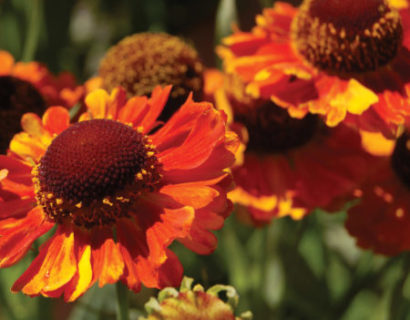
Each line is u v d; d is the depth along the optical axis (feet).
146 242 0.84
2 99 1.05
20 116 1.05
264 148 1.07
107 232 0.85
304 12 1.02
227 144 0.85
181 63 1.03
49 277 0.83
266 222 1.06
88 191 0.85
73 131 0.86
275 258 1.14
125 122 0.90
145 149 0.86
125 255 0.84
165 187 0.85
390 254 1.01
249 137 1.07
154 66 1.02
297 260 1.15
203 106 0.86
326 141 1.08
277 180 1.06
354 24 0.99
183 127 0.87
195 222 0.83
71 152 0.85
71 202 0.85
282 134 1.06
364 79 1.00
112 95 0.92
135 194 0.85
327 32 1.00
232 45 1.05
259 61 1.02
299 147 1.08
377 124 0.96
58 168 0.85
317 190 1.05
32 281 0.83
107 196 0.85
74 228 0.86
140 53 1.03
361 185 1.05
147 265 0.83
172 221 0.83
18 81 1.07
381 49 1.00
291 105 0.97
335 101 0.96
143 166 0.86
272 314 1.16
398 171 1.04
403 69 1.01
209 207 0.83
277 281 1.15
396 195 1.03
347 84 0.99
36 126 0.92
